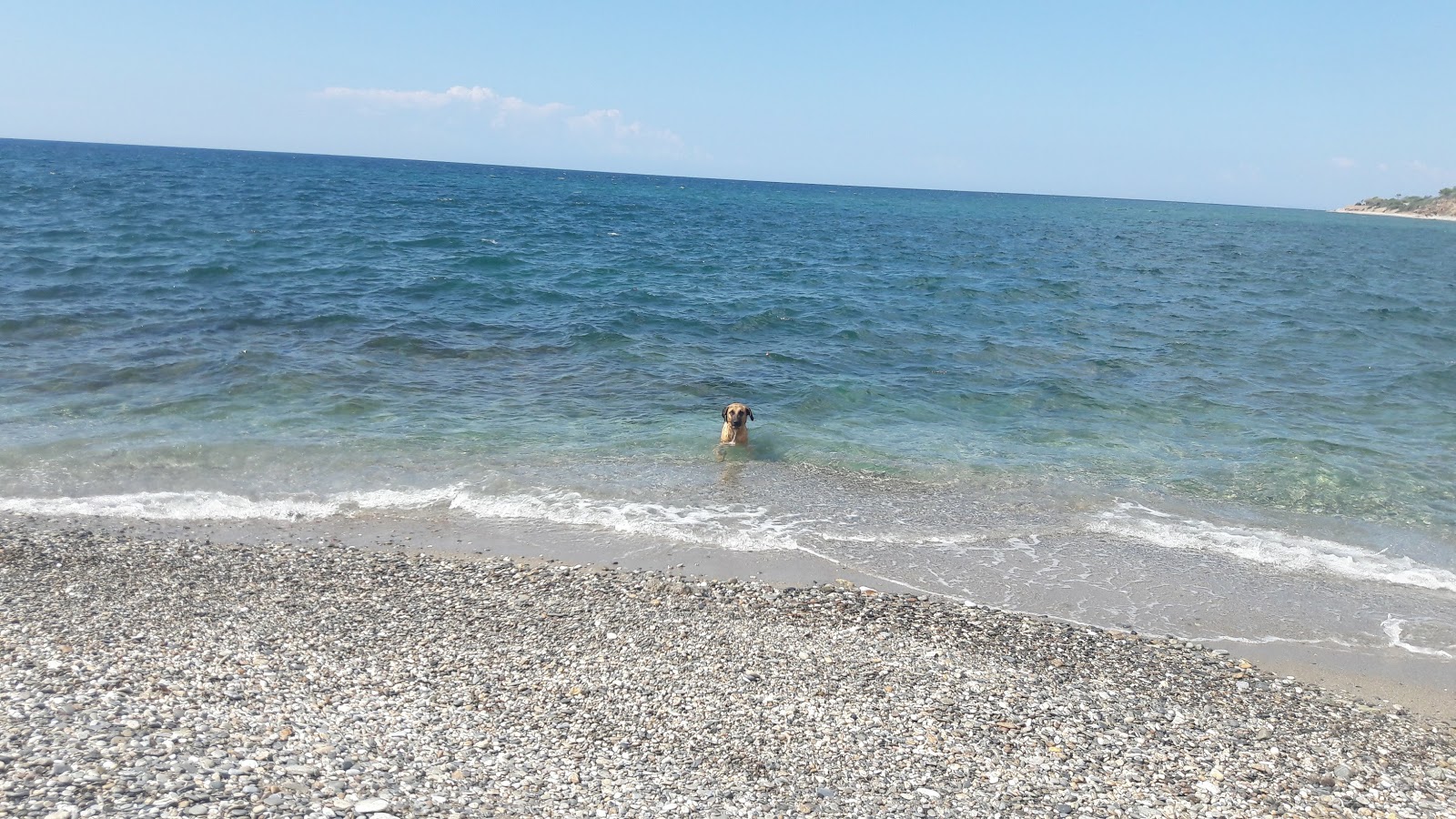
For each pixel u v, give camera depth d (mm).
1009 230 78312
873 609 9703
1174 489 13711
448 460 13719
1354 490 13773
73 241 32688
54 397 15492
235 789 5906
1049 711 7910
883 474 13938
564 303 26172
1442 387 20906
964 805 6531
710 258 40906
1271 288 40875
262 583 9711
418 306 24562
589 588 9945
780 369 20094
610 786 6508
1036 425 16734
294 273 28453
